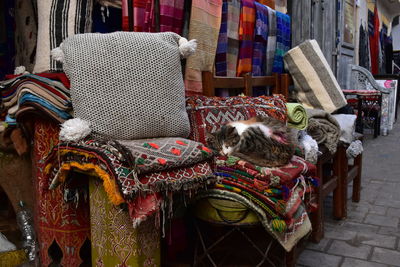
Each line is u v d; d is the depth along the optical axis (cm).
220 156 196
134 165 151
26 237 240
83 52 176
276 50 365
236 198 181
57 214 206
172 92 186
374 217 324
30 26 250
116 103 174
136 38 182
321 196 273
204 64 272
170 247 223
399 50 1296
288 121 265
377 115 692
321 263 242
